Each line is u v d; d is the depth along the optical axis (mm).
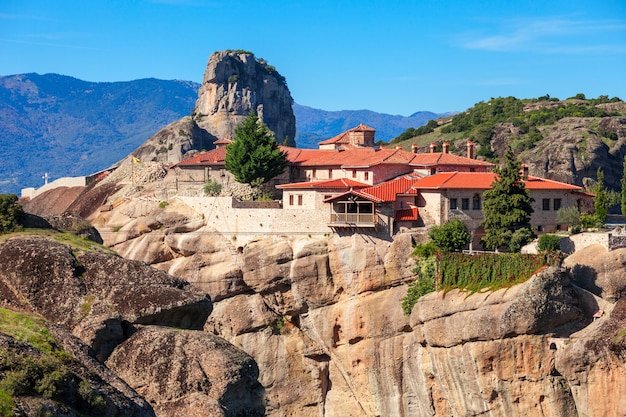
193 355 76625
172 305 80125
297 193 122312
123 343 77812
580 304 102312
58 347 70125
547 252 102812
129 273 81625
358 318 115250
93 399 63406
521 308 99625
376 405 114812
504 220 111875
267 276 120500
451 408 107438
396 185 120562
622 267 101812
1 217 89438
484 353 101875
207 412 72438
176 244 127438
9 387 59281
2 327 69938
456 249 111062
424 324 107938
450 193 116812
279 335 121000
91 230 97000
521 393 100938
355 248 116750
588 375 95125
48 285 80250
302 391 119750
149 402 74812
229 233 125312
